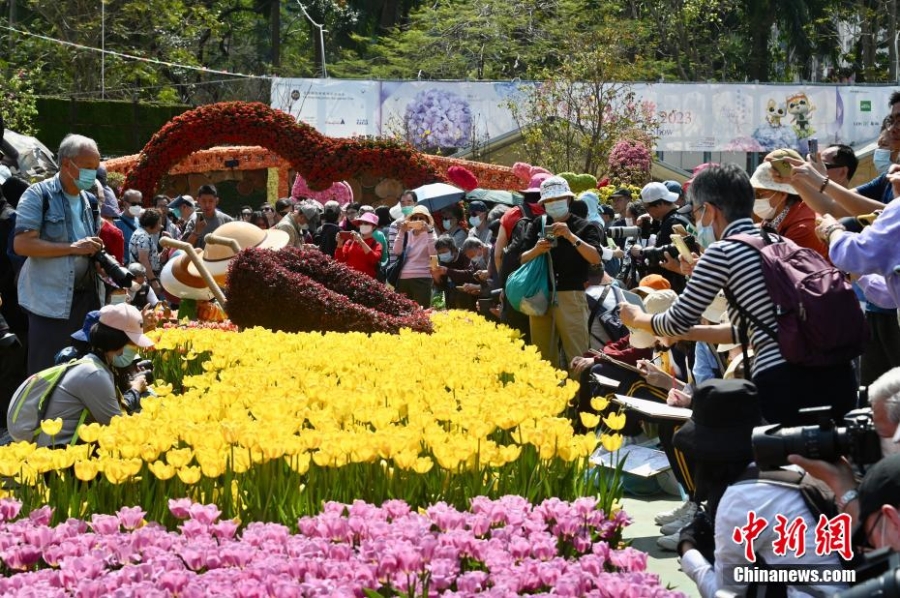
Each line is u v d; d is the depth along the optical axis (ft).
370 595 12.91
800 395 17.24
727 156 122.83
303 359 26.86
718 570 13.37
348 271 37.81
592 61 99.60
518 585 13.32
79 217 29.14
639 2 155.74
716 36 172.35
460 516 15.01
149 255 50.60
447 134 96.63
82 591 12.74
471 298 49.93
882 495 10.33
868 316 22.22
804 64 167.53
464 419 18.25
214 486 16.67
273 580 12.69
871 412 12.97
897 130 23.43
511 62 160.76
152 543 14.53
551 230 33.63
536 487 17.15
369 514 15.30
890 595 8.20
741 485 13.15
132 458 16.48
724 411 14.75
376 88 94.94
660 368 26.32
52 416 21.04
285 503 16.46
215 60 181.27
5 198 31.99
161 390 22.38
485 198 70.90
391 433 16.56
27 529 14.66
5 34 137.49
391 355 27.71
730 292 17.85
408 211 59.62
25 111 105.70
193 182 105.19
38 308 28.53
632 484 25.20
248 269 35.70
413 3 183.21
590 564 13.92
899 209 18.19
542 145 99.25
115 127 112.78
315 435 16.85
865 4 163.63
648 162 94.17
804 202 21.12
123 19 138.31
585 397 28.63
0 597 12.82
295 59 182.60
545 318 35.04
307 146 75.15
